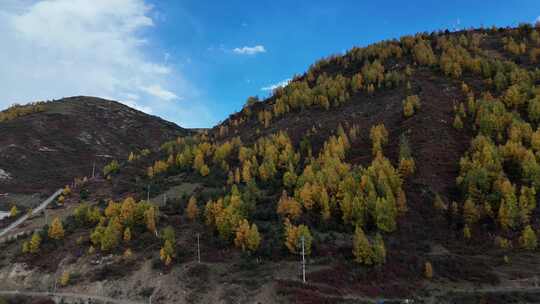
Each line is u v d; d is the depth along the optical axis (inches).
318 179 4365.2
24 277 3905.0
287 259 3535.9
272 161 5167.3
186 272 3476.9
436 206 4050.2
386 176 4192.9
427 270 3267.7
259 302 3011.8
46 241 4355.3
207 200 4739.2
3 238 4805.6
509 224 3725.4
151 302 3267.7
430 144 4867.1
